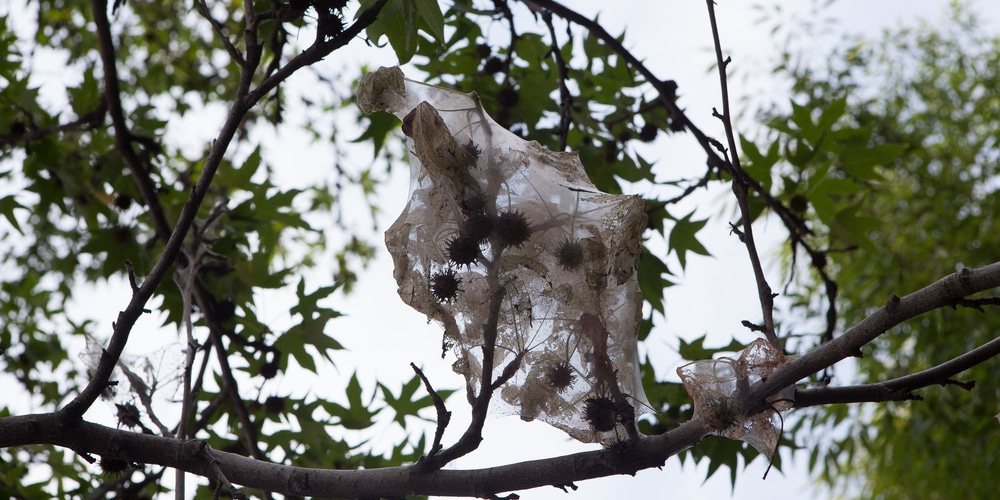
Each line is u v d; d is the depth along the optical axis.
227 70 17.09
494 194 4.77
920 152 18.11
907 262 17.16
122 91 16.05
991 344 4.80
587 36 9.82
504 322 4.78
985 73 19.84
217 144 5.40
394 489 4.91
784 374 4.59
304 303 8.80
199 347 6.75
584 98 9.55
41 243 13.76
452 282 4.68
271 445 8.90
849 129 9.09
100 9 9.01
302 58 5.32
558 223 4.80
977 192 18.30
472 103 5.06
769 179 9.13
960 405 15.96
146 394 6.64
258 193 9.62
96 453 5.22
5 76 10.95
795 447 8.77
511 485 4.83
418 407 8.99
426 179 4.90
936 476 16.59
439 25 5.56
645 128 9.53
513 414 4.80
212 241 8.34
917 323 16.38
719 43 5.64
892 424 16.56
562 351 4.78
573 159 5.09
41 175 10.80
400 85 5.14
